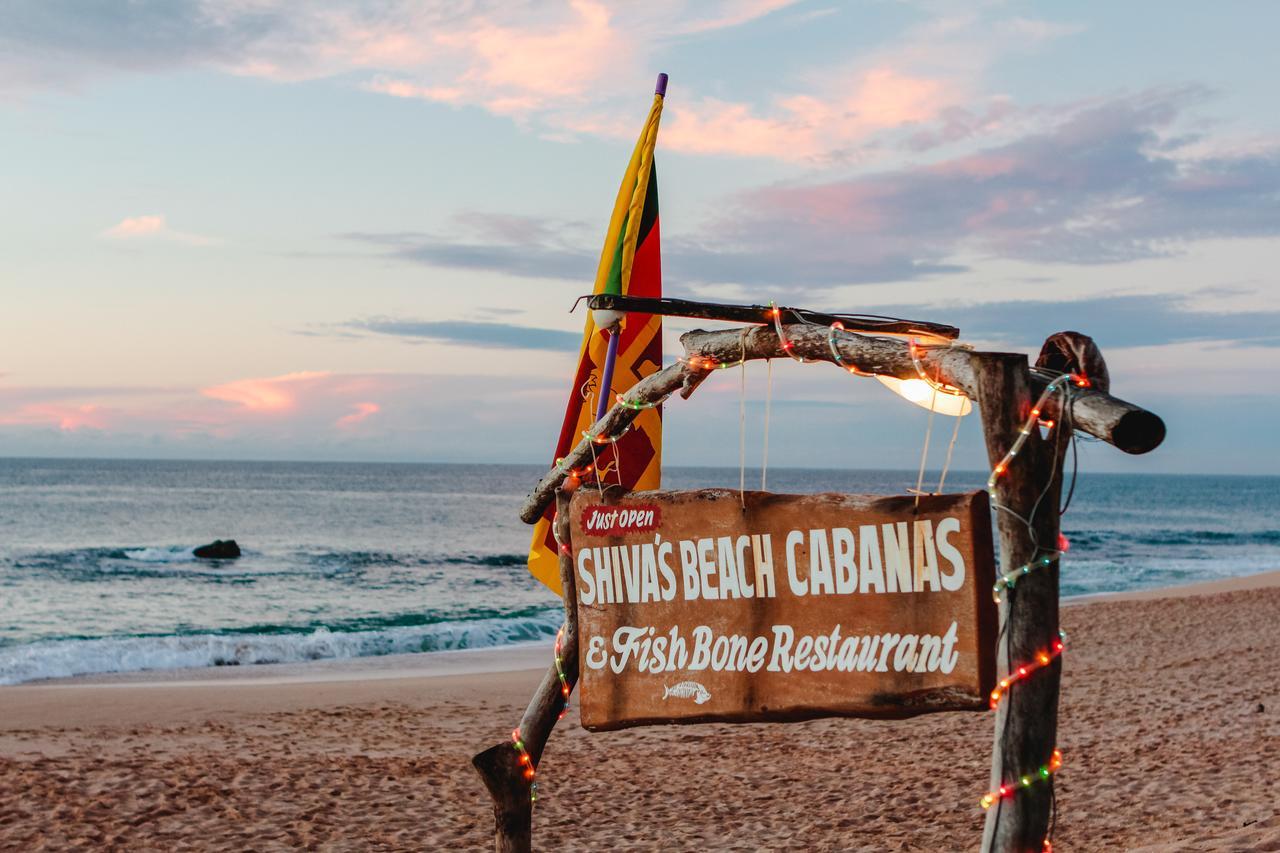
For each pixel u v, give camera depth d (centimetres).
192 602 3547
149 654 2112
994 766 297
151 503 10625
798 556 367
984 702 316
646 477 484
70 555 5047
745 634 381
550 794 916
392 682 1772
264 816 801
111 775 902
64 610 3284
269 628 2986
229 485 16400
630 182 513
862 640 348
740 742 1142
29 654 2114
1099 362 297
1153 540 7375
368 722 1356
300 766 986
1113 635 2041
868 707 344
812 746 1112
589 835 780
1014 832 290
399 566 5044
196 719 1374
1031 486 293
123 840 723
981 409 300
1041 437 297
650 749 1121
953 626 324
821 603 360
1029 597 293
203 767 959
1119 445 270
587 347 514
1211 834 631
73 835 729
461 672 2023
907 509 337
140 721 1357
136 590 3816
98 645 2233
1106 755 967
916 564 335
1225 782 798
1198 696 1292
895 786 908
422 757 1081
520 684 1744
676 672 401
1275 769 823
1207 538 7700
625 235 509
